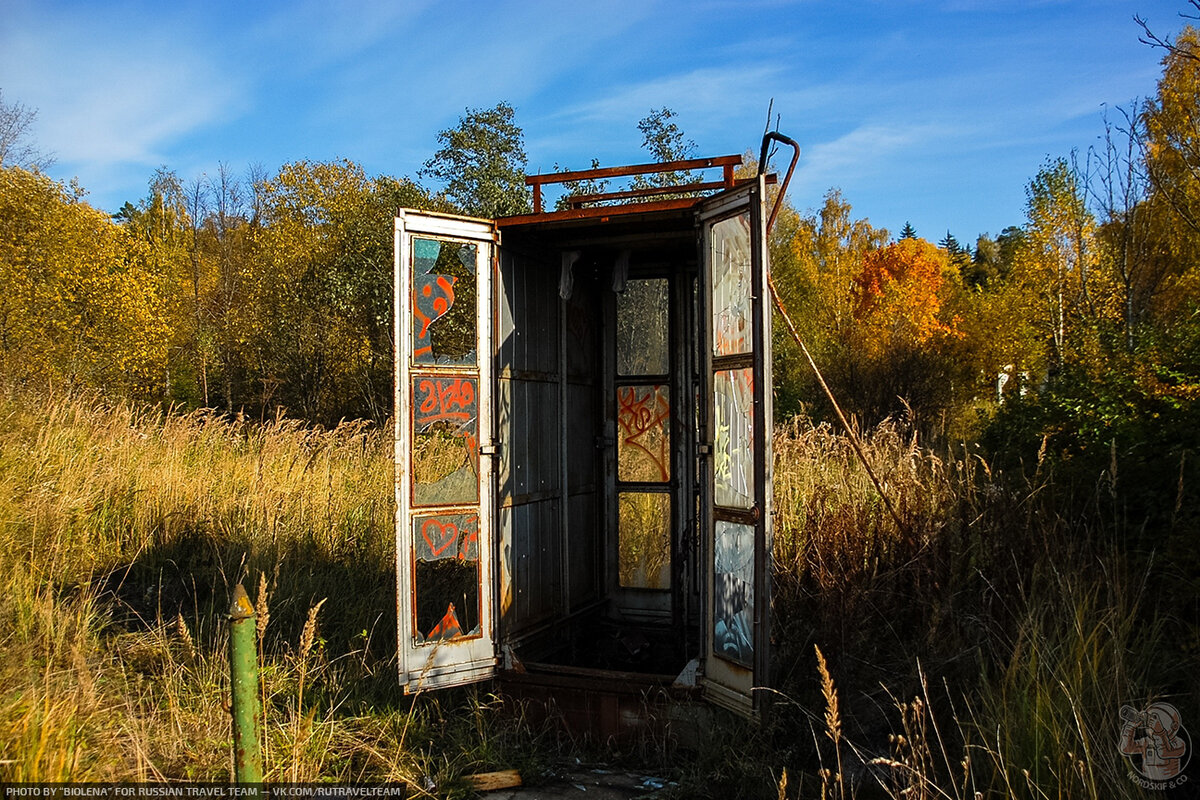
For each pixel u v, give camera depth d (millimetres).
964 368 18656
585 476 5379
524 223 4258
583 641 5234
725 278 3811
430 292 4082
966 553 4328
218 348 21594
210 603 5262
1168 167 9805
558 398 5043
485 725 3996
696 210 3977
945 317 27484
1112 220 10516
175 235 28531
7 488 6090
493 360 4285
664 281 5465
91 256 16547
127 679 4164
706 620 3906
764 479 3447
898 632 4301
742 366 3656
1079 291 11703
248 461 8125
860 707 3854
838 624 4117
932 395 15516
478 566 4199
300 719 3512
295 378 19062
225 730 3561
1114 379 5664
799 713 3824
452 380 4129
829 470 7176
